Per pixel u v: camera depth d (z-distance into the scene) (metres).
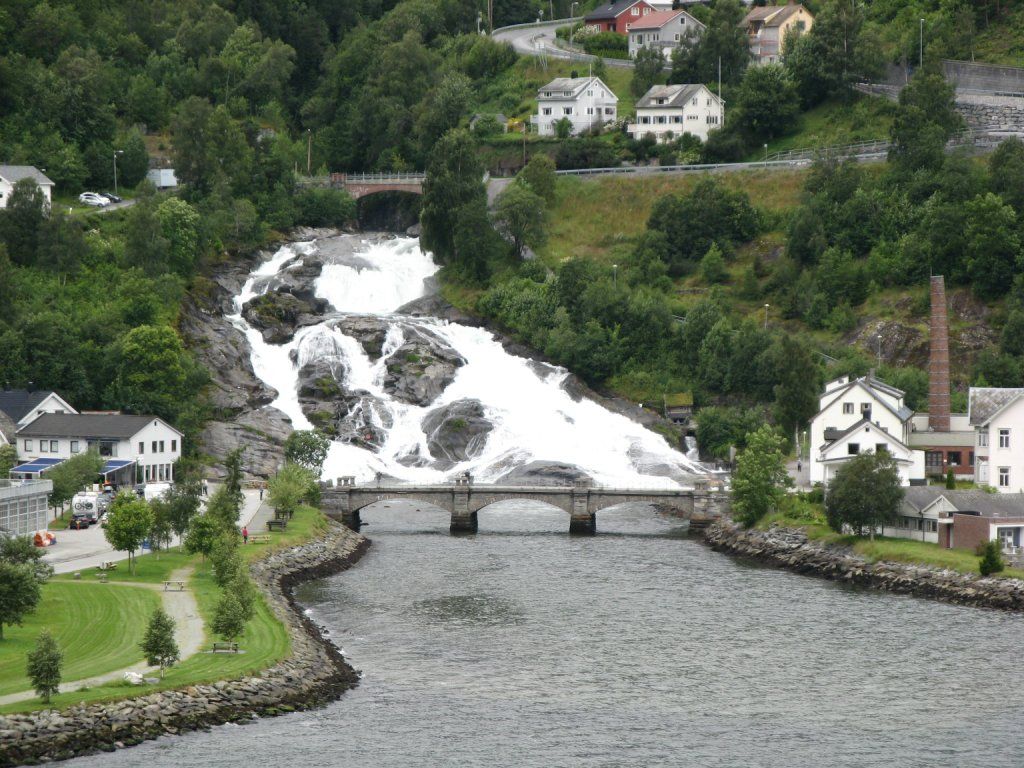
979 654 170.88
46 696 135.25
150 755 133.75
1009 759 138.50
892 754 139.50
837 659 169.25
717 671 164.50
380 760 135.88
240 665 151.12
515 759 137.12
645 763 136.88
